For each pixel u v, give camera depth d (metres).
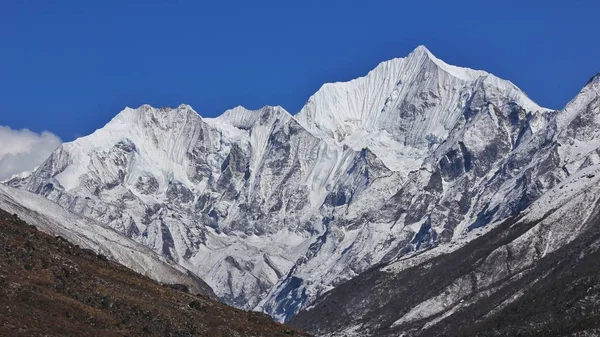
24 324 186.62
